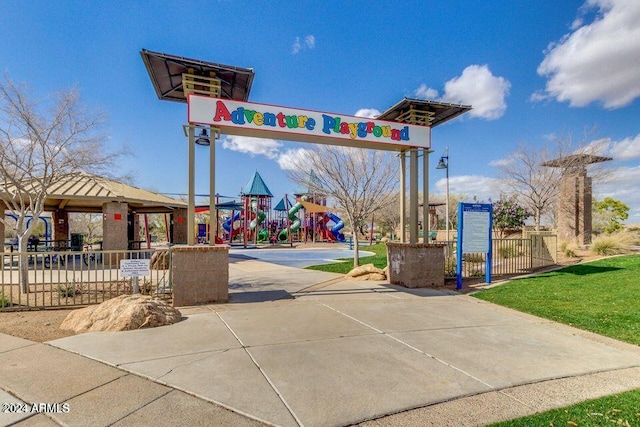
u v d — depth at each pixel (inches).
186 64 294.0
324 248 1182.3
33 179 377.4
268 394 129.8
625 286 339.9
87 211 845.2
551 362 166.7
